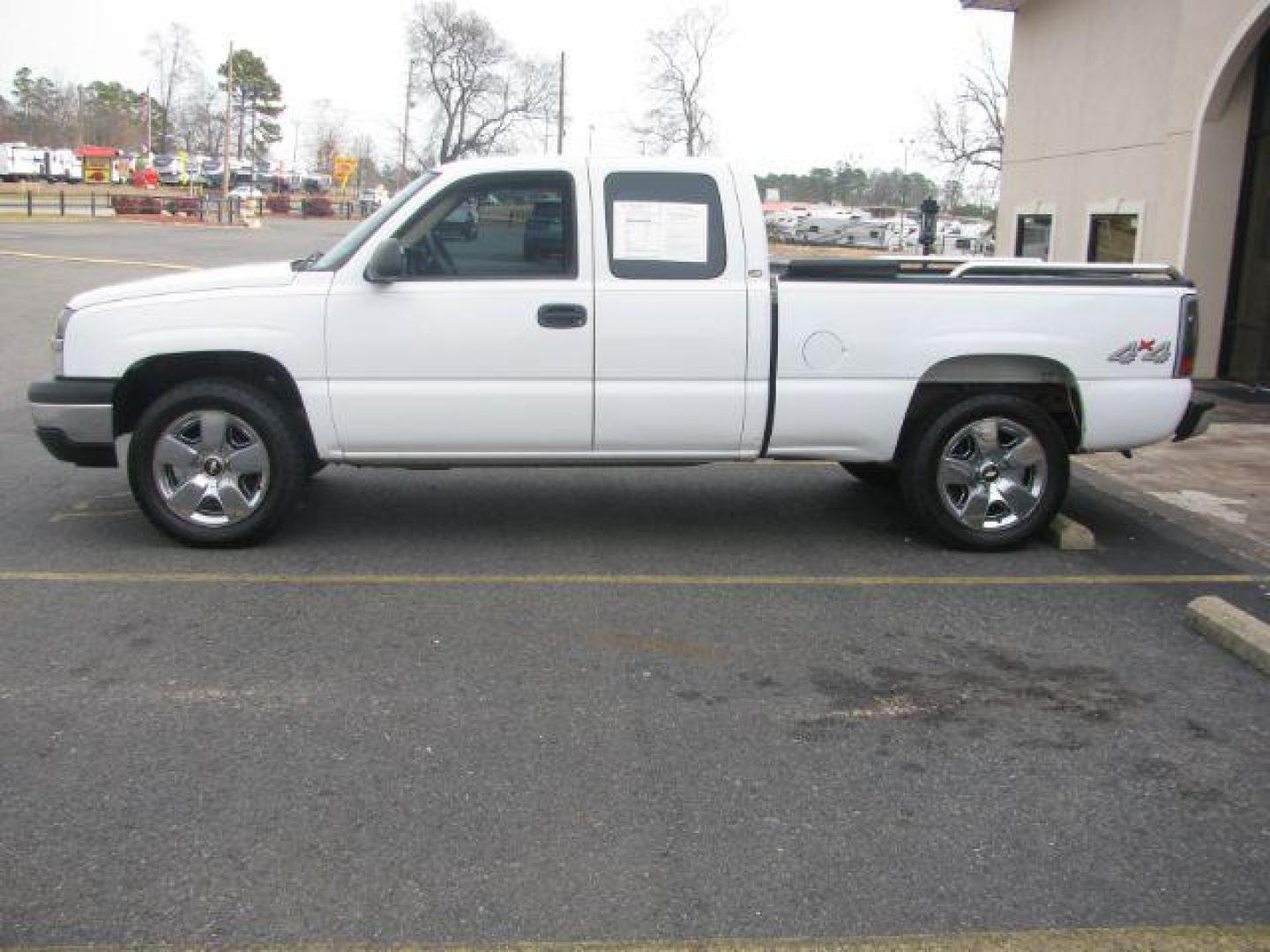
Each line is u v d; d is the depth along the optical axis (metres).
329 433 6.09
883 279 6.27
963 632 5.35
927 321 6.21
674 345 6.07
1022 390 6.58
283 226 52.31
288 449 6.18
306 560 6.22
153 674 4.68
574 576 6.03
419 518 7.10
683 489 7.98
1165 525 7.27
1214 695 4.71
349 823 3.61
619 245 6.06
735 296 6.07
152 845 3.46
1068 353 6.32
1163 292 6.40
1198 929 3.13
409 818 3.64
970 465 6.50
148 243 33.53
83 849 3.44
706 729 4.30
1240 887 3.35
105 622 5.23
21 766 3.92
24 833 3.52
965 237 42.78
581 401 6.10
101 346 6.01
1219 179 11.88
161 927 3.09
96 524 6.79
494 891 3.27
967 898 3.28
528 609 5.52
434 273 6.07
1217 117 11.74
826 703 4.56
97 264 25.30
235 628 5.20
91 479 7.92
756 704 4.53
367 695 4.53
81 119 118.38
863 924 3.15
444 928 3.10
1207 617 5.32
